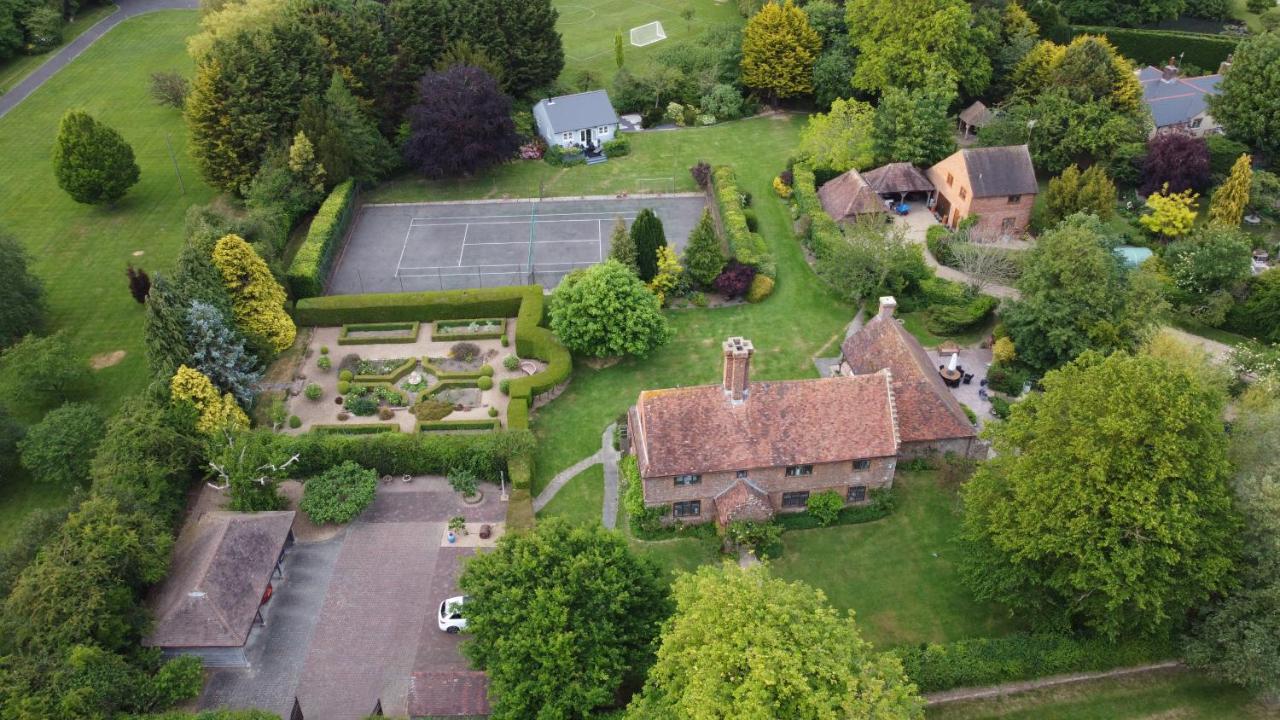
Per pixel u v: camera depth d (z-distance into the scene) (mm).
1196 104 107750
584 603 46094
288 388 72812
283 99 92938
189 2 144250
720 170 99312
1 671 45312
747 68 114938
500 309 80500
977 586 53219
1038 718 49875
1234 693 50938
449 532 60500
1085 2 135375
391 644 53812
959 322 76812
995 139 99812
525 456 63781
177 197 96500
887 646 53250
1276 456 50125
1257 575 47375
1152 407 46938
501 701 44594
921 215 96250
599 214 97188
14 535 59500
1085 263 68562
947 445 64000
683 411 58750
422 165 99250
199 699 50594
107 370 73375
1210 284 79250
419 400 71312
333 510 59750
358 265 88938
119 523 51594
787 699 37594
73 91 116250
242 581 53469
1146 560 48000
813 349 76875
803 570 57938
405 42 105938
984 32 107312
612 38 142500
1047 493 48969
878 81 106250
